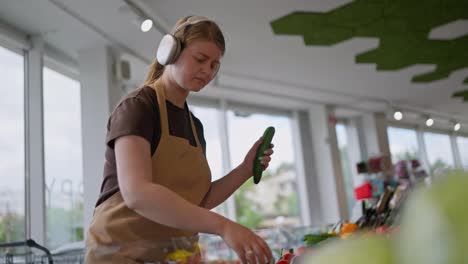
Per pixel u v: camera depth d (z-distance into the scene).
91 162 3.63
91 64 3.79
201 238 0.84
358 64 5.16
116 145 0.94
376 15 3.90
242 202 6.14
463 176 0.19
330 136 6.80
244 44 4.25
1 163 3.06
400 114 6.66
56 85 3.73
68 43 3.69
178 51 1.08
